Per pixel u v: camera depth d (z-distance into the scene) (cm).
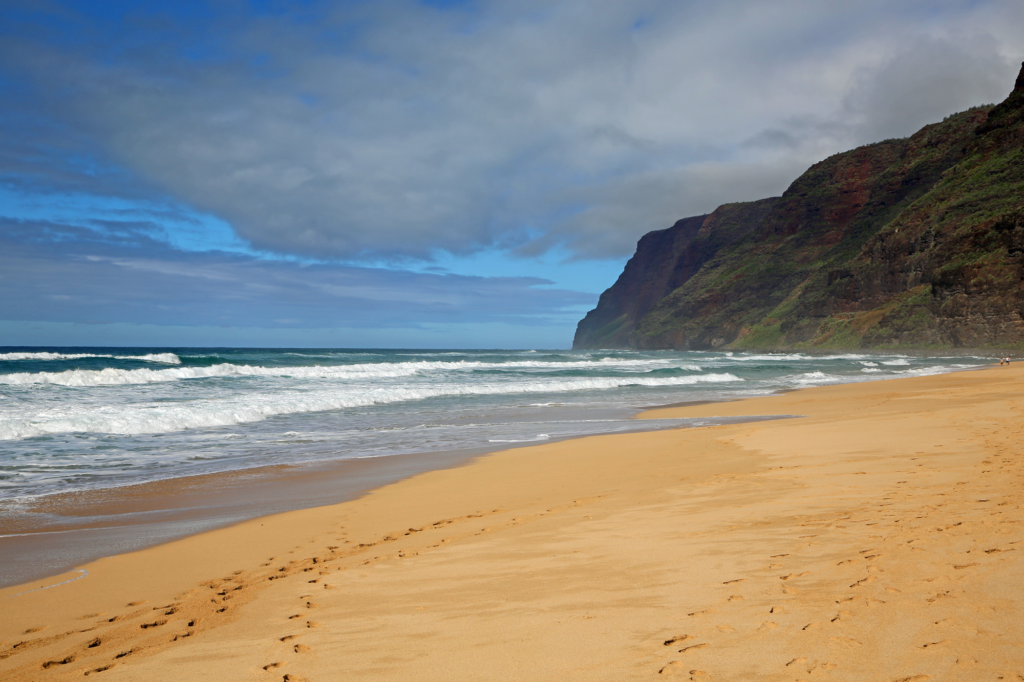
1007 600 295
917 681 227
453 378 3192
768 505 589
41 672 310
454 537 561
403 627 336
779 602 320
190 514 727
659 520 557
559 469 963
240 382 2712
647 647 280
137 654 326
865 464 805
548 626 318
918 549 386
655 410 1891
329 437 1389
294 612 377
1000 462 726
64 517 715
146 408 1673
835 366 4619
